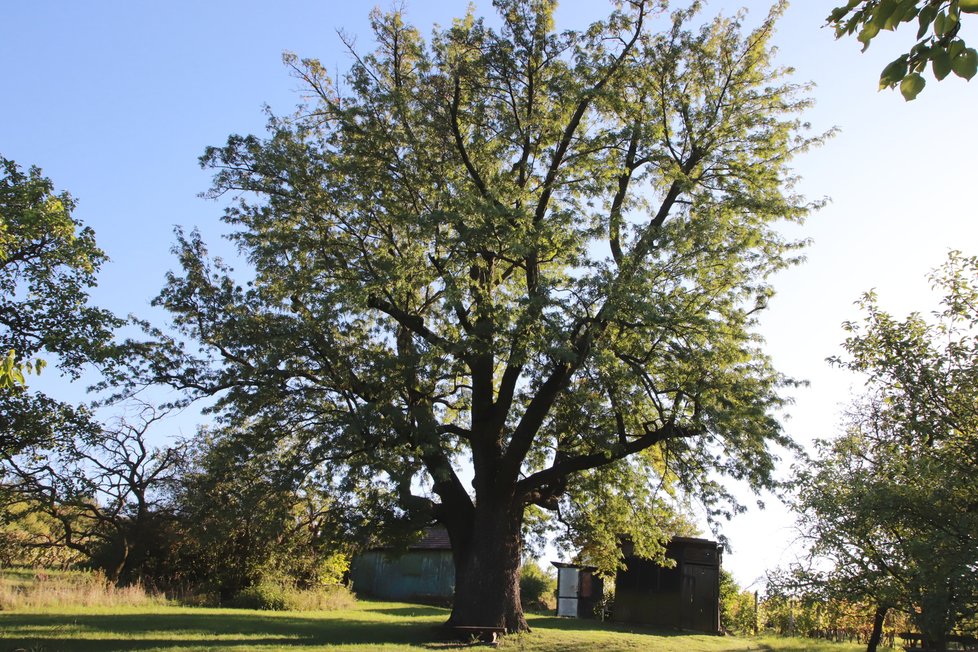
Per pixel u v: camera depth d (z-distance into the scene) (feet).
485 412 70.08
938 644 38.99
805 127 72.33
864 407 43.88
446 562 140.36
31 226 73.46
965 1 12.93
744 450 64.54
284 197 69.10
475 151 70.74
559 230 61.98
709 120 72.18
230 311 66.85
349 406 65.82
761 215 69.36
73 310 79.82
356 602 113.50
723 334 62.64
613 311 57.52
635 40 71.26
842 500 40.88
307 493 66.39
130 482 104.73
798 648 69.56
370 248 70.79
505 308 61.82
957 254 40.63
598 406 67.00
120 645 49.39
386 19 71.15
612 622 98.84
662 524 91.76
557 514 79.46
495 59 69.56
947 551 35.53
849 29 14.56
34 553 110.01
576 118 70.44
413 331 69.97
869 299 41.93
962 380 38.96
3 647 46.42
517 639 62.85
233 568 100.17
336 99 73.56
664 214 73.05
